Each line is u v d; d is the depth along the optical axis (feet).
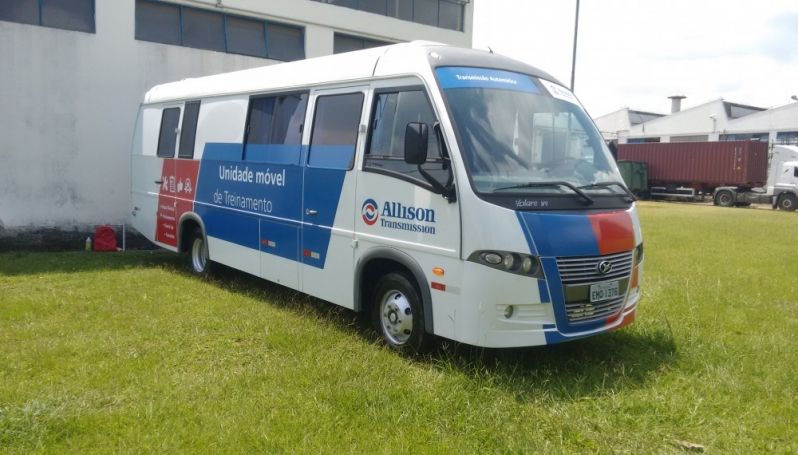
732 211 94.68
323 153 21.40
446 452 13.00
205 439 13.20
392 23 56.03
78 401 14.90
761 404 15.92
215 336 20.48
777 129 152.87
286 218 23.12
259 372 17.02
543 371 17.78
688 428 14.69
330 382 16.16
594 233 17.19
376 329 20.08
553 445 13.56
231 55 46.06
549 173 17.89
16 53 37.70
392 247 18.60
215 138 27.66
